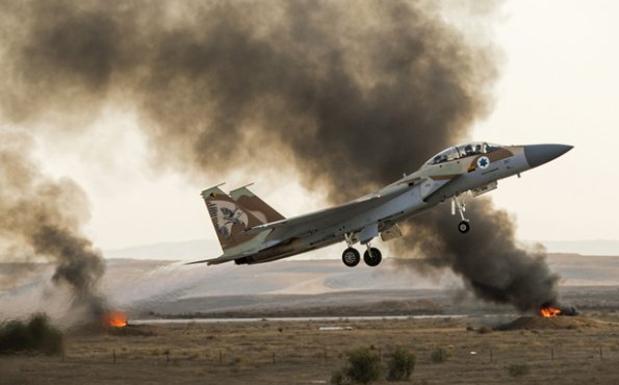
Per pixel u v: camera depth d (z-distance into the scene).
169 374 179.38
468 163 160.25
